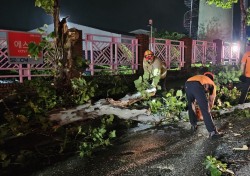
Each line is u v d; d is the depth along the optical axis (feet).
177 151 13.75
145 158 12.94
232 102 25.85
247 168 11.60
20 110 17.72
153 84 23.11
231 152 13.48
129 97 21.26
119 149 14.28
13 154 13.48
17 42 25.55
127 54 36.09
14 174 11.59
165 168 11.78
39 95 19.61
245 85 24.59
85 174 11.42
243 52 53.06
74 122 17.48
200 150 13.82
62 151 14.12
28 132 15.33
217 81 31.55
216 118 20.36
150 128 18.11
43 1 19.88
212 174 10.50
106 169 11.85
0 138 13.84
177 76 40.65
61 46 21.09
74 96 20.39
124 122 18.81
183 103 21.07
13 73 31.14
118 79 28.48
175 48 43.83
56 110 17.60
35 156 13.39
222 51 57.06
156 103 20.25
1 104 19.84
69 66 21.43
